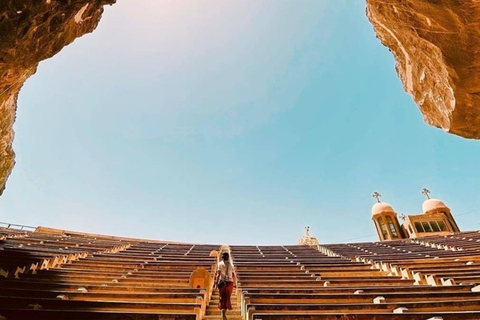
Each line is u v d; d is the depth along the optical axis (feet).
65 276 21.24
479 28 13.46
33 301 12.49
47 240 44.27
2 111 38.29
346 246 65.62
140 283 21.42
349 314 11.73
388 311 13.21
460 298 15.23
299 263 36.22
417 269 28.43
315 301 15.64
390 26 19.42
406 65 22.54
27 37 15.52
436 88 19.56
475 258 36.37
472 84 15.96
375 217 116.37
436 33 15.40
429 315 11.46
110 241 59.16
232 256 49.34
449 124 20.27
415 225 101.96
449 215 106.73
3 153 46.85
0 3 12.29
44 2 14.35
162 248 57.57
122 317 11.50
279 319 11.67
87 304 12.91
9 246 32.81
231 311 19.58
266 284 22.63
